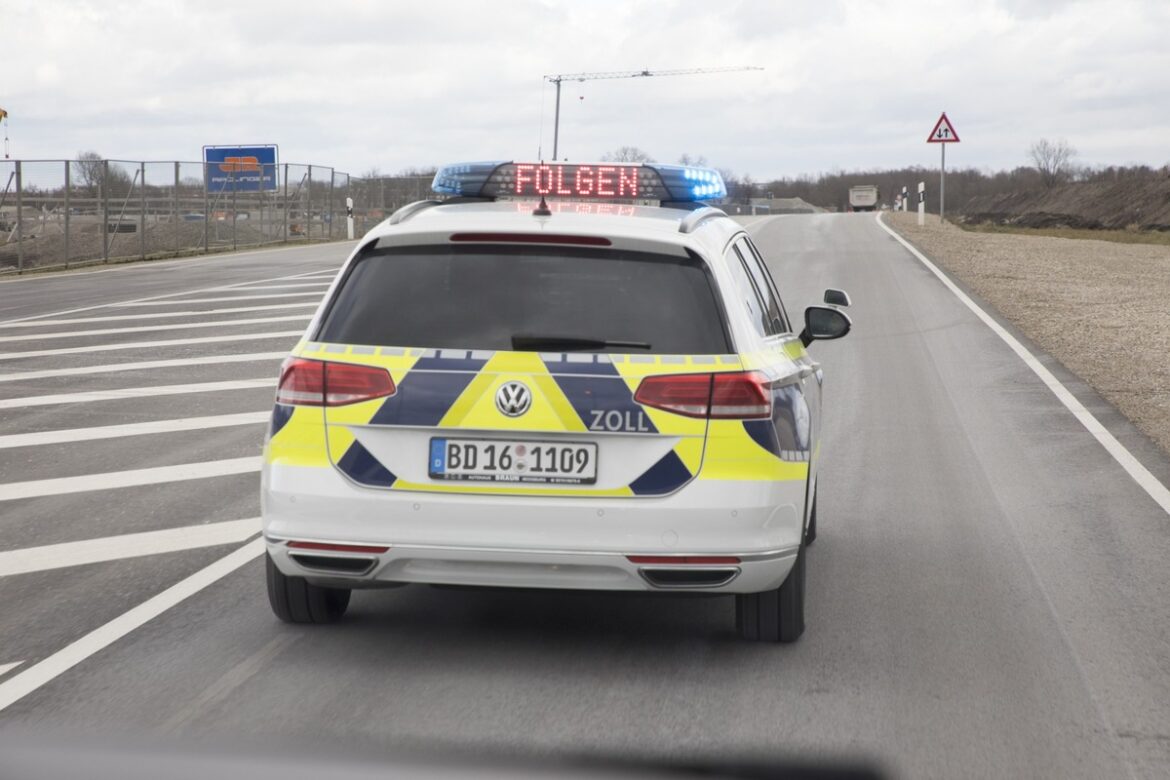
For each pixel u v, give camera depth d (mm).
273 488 4738
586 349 4656
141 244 31094
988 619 5520
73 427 10164
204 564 6340
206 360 13766
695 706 4434
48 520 7277
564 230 4816
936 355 14219
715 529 4598
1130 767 3977
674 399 4613
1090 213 75000
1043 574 6254
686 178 5922
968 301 19219
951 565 6410
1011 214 79750
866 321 16969
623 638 5238
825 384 12430
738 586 4695
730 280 5027
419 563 4668
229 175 34562
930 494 8039
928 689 4645
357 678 4691
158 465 8773
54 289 22469
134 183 30922
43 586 5965
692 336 4711
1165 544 6852
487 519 4594
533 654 5008
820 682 4707
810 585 6027
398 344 4715
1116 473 8648
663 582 4637
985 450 9422
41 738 4043
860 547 6762
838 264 25344
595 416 4590
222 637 5191
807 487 5105
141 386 12125
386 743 4023
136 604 5664
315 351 4773
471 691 4562
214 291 21359
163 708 4363
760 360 4863
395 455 4656
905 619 5512
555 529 4582
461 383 4625
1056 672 4852
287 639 5172
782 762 3908
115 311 18391
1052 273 24438
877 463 8984
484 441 4621
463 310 4738
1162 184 70375
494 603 5750
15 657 4941
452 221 4957
